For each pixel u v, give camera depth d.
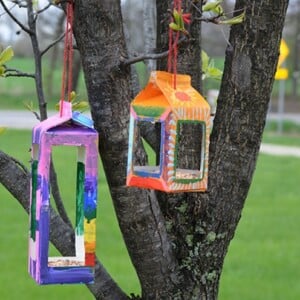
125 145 3.73
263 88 4.01
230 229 4.22
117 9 3.65
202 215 4.15
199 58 4.23
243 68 3.99
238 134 4.05
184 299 4.16
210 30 29.84
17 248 13.43
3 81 51.81
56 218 4.00
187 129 4.04
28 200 3.99
